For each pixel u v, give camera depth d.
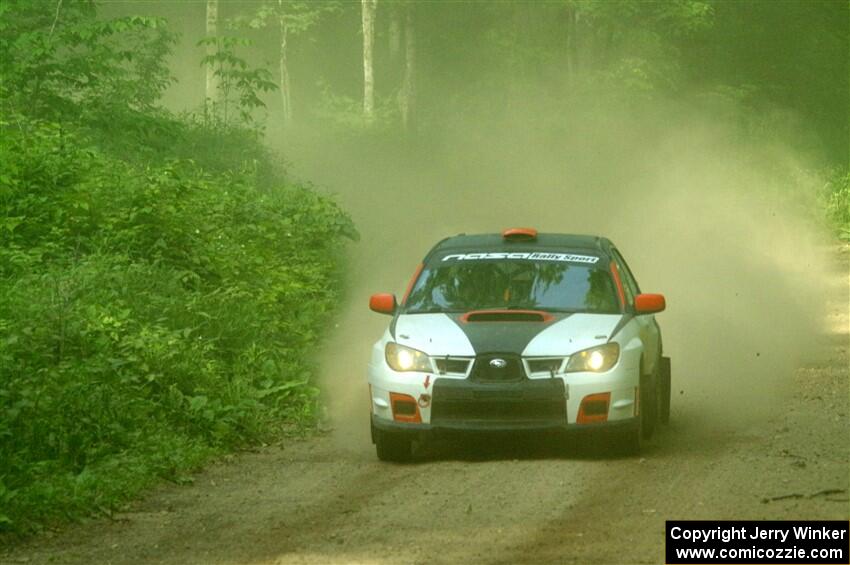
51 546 26.64
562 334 33.78
